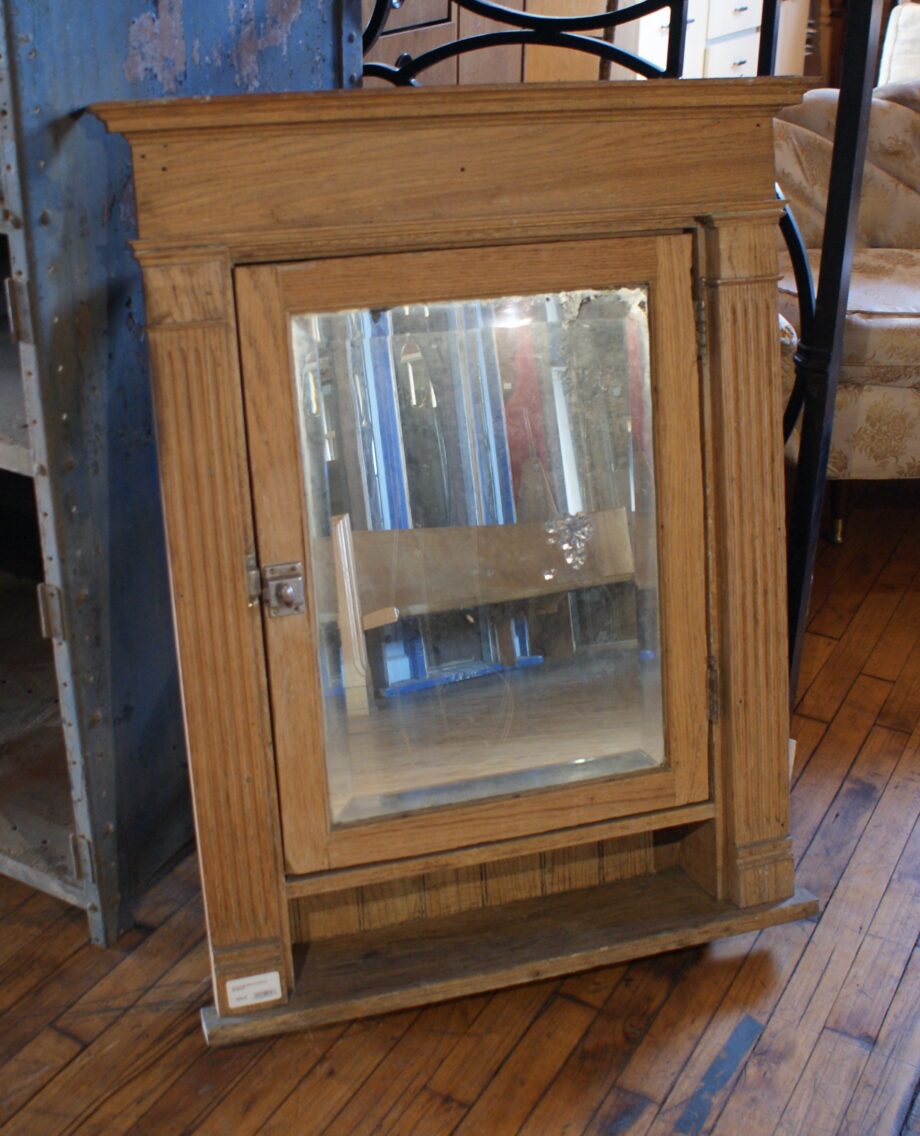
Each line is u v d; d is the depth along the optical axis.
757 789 1.38
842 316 1.57
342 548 1.23
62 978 1.42
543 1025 1.33
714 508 1.30
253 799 1.22
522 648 1.32
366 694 1.27
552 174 1.17
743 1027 1.32
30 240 1.15
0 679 1.85
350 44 1.58
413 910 1.43
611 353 1.26
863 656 2.09
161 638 1.47
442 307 1.20
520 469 1.28
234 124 1.07
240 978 1.27
